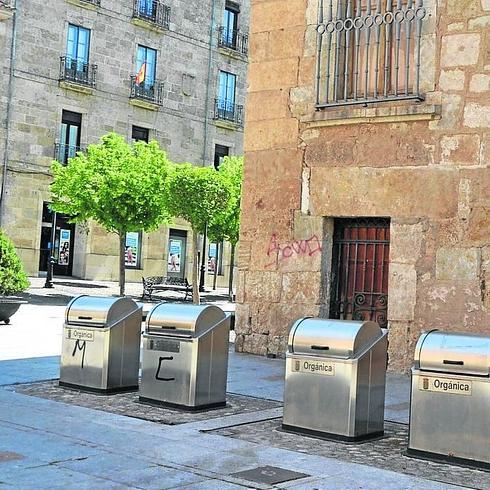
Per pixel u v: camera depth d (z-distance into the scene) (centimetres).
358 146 1170
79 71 3459
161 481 552
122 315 904
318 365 710
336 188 1188
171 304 852
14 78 3250
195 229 2831
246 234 1278
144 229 2775
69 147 3447
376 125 1154
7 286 1717
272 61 1266
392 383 1032
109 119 3575
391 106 1133
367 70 1156
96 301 909
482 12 1080
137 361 920
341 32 1205
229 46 4081
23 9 3259
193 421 763
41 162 3347
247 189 1281
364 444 691
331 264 1212
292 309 1222
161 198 2769
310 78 1225
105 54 3547
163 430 717
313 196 1210
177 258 3919
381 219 1177
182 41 3869
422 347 646
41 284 3108
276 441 690
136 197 2670
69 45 3431
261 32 1280
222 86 4091
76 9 3431
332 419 699
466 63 1088
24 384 935
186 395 809
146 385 840
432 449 636
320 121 1195
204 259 3472
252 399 891
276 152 1253
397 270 1123
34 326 1691
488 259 1057
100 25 3522
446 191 1093
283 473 582
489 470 608
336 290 1212
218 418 780
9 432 684
